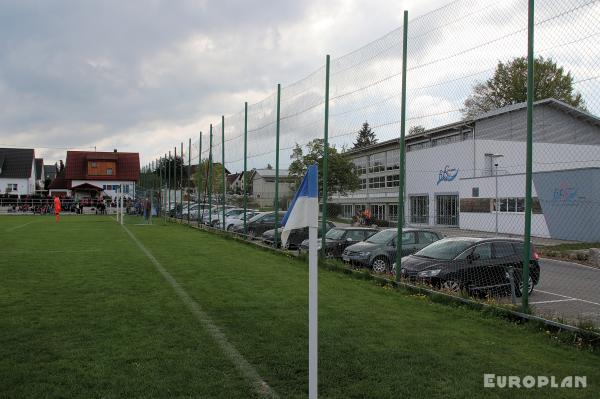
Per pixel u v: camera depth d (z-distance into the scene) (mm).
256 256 14898
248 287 9703
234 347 5801
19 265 12438
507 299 9945
